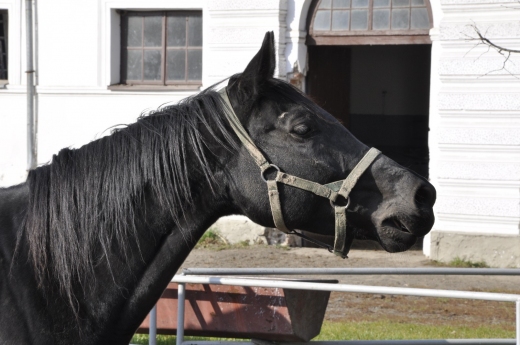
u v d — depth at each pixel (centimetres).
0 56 1199
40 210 267
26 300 257
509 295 358
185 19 1100
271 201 267
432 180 980
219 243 1070
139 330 462
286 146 270
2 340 251
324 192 268
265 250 1030
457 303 786
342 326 666
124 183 268
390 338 601
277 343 430
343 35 1024
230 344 449
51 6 1124
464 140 951
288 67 1035
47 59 1131
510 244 927
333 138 274
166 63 1112
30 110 1134
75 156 279
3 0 1137
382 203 271
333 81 1164
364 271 432
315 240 284
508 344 439
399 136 1855
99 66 1113
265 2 1023
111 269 266
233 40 1042
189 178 271
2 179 1151
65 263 261
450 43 957
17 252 264
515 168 929
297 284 386
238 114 273
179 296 421
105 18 1105
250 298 415
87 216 267
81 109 1124
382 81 1853
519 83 927
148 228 269
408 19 1001
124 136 277
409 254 1010
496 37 932
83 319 263
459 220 959
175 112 277
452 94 958
